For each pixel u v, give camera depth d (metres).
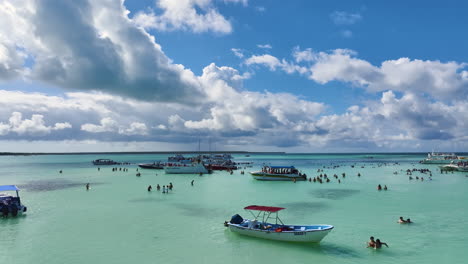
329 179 73.50
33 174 93.88
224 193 51.94
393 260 21.03
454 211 35.78
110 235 27.03
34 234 27.28
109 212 36.31
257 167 132.75
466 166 96.56
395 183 64.62
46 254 22.47
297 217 33.47
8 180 75.25
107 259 21.52
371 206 39.28
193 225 30.28
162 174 91.06
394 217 32.94
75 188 59.09
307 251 22.77
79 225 30.33
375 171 100.12
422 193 50.09
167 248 23.64
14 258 21.70
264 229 25.70
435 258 21.33
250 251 22.84
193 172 92.56
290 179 70.38
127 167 127.75
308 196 48.06
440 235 26.36
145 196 48.72
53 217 33.78
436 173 89.38
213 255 22.17
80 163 172.38
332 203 41.69
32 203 42.53
